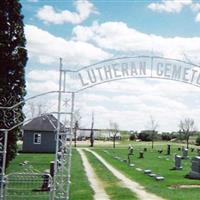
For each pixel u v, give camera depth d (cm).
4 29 2716
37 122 6197
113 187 2489
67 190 1777
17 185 2278
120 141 10888
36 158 4647
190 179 2964
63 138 1995
